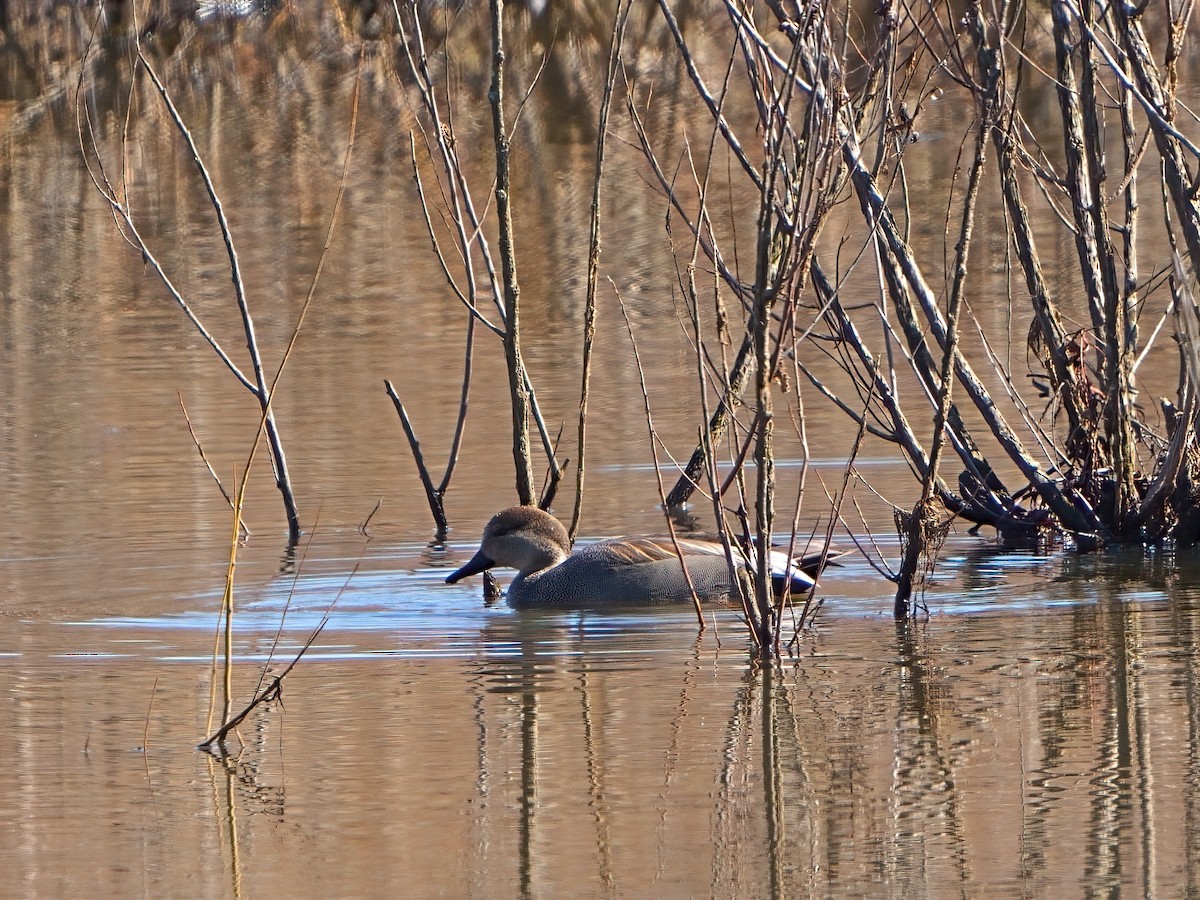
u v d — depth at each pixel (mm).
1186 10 20688
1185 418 20906
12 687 16844
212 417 29500
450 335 35594
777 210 17734
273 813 13430
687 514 24016
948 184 47625
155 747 15008
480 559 20656
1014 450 22578
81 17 56219
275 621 19344
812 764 14227
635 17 57938
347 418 29297
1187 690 15891
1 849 12828
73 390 31672
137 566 21641
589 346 21516
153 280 42219
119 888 12102
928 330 32938
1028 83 55469
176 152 55844
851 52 29078
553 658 17625
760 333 16922
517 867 12305
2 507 24422
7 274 43188
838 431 27438
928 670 16797
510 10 58188
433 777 14117
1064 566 21188
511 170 52625
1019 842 12547
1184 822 12828
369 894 11922
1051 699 15766
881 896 11719
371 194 51156
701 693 16203
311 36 57906
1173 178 20328
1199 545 22109
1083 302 35312
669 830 12938
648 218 46125
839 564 21375
